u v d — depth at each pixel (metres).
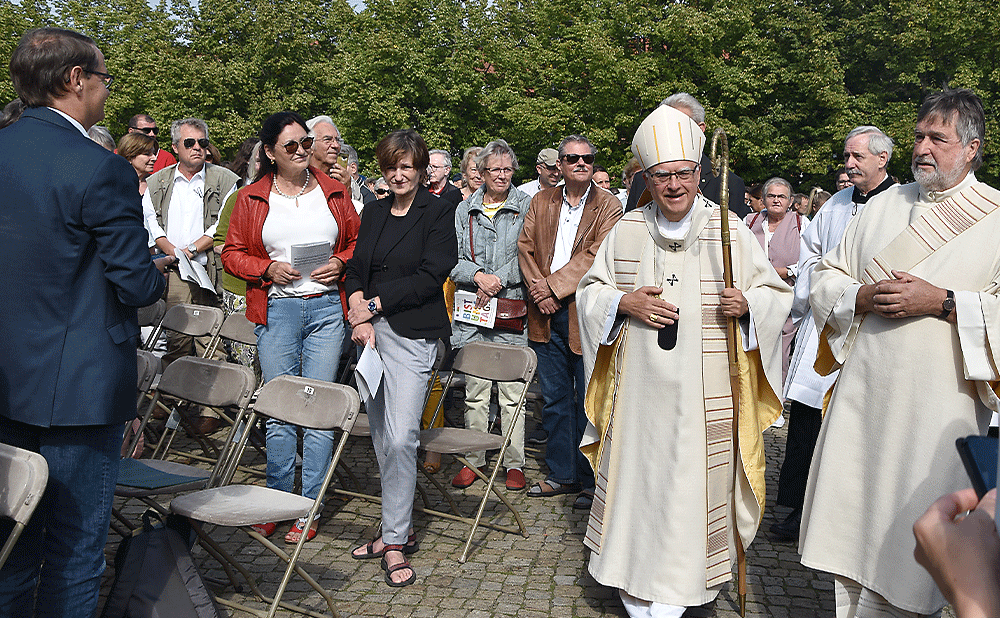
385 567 3.89
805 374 4.36
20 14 27.64
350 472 5.09
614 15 23.14
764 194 7.89
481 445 4.27
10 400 2.48
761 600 3.69
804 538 3.20
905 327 2.93
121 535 3.88
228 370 3.82
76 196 2.47
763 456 3.45
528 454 6.04
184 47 26.83
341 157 6.07
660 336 3.40
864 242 3.20
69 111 2.62
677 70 22.64
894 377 2.94
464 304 5.18
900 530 2.88
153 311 5.75
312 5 26.55
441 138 23.56
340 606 3.56
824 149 21.09
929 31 21.06
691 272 3.42
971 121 2.87
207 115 25.12
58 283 2.49
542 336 5.03
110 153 2.59
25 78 2.58
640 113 22.53
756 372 3.47
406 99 24.30
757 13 22.38
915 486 2.85
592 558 3.57
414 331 3.84
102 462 2.63
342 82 24.31
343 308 4.36
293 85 26.42
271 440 4.24
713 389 3.36
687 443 3.32
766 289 3.41
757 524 3.42
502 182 5.28
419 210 3.98
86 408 2.52
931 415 2.85
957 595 0.84
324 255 4.26
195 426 5.84
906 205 3.12
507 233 5.23
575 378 5.00
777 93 22.27
